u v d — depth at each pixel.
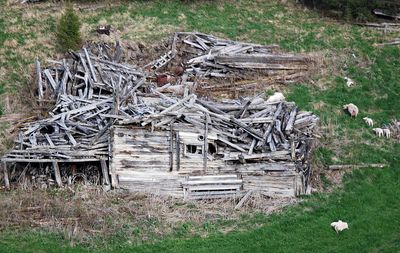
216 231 76.69
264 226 78.12
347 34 121.88
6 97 96.94
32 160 80.62
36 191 80.75
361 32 122.94
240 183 82.56
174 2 127.31
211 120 83.19
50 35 111.75
